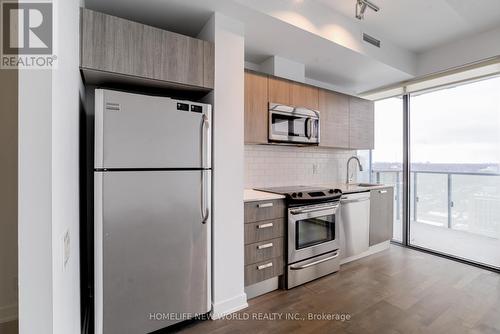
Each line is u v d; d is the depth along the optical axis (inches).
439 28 108.5
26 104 26.4
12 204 29.3
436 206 173.6
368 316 78.4
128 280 63.3
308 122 115.2
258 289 91.3
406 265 118.6
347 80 143.0
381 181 171.5
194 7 76.9
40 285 26.2
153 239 66.3
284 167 129.8
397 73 130.5
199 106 73.7
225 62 81.0
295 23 87.7
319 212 104.0
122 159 62.1
